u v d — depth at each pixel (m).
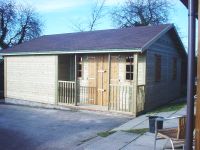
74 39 17.05
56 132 9.91
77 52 14.02
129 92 12.95
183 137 5.79
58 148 8.05
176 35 16.75
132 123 10.88
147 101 13.48
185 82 20.67
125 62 13.64
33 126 10.90
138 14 39.16
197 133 3.32
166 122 10.43
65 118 12.42
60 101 15.28
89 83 15.00
